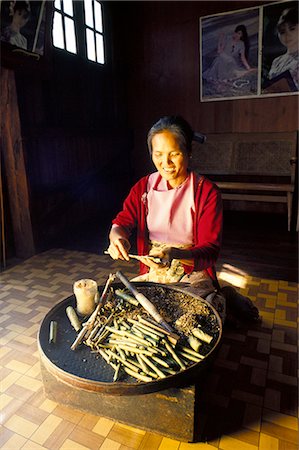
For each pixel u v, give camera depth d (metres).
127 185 5.66
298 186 4.50
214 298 1.65
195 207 1.73
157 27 5.05
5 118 3.32
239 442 1.44
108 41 5.02
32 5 3.14
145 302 1.51
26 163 3.42
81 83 4.51
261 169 4.78
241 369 1.86
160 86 5.28
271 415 1.58
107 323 1.47
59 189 4.10
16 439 1.47
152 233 1.91
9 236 3.63
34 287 2.89
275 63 4.54
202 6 4.74
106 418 1.55
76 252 3.71
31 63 3.33
